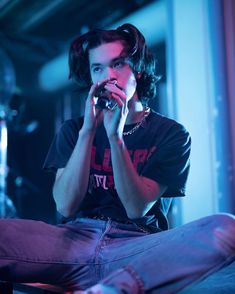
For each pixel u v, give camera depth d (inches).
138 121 60.2
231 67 116.0
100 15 216.4
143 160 58.1
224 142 115.7
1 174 181.6
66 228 56.5
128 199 53.5
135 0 200.8
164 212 60.7
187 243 46.4
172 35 128.4
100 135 60.4
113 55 57.2
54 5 204.1
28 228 54.9
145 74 61.7
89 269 54.2
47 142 258.1
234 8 116.6
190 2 123.3
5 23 226.8
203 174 118.3
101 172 58.6
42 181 251.1
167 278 44.7
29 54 254.8
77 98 249.1
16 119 209.0
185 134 59.7
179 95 125.3
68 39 245.6
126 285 43.7
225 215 47.8
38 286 58.0
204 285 58.0
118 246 53.8
